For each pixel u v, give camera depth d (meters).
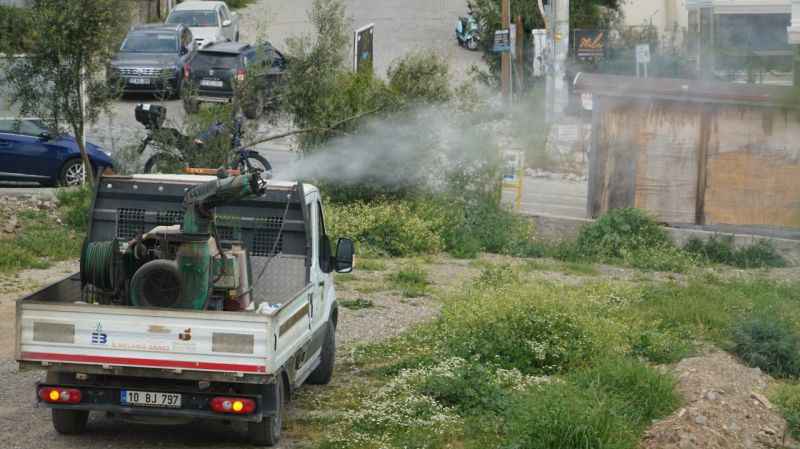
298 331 20.70
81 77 43.44
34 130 48.38
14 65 42.56
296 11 123.19
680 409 22.55
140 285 19.62
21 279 35.66
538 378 24.27
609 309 32.47
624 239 51.00
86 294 20.84
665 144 53.88
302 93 48.09
